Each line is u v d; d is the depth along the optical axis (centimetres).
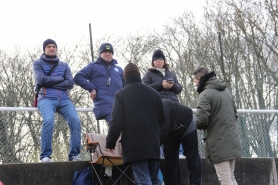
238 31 2328
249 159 880
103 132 823
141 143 611
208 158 709
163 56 795
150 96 634
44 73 754
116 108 620
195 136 725
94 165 734
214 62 2328
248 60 2258
